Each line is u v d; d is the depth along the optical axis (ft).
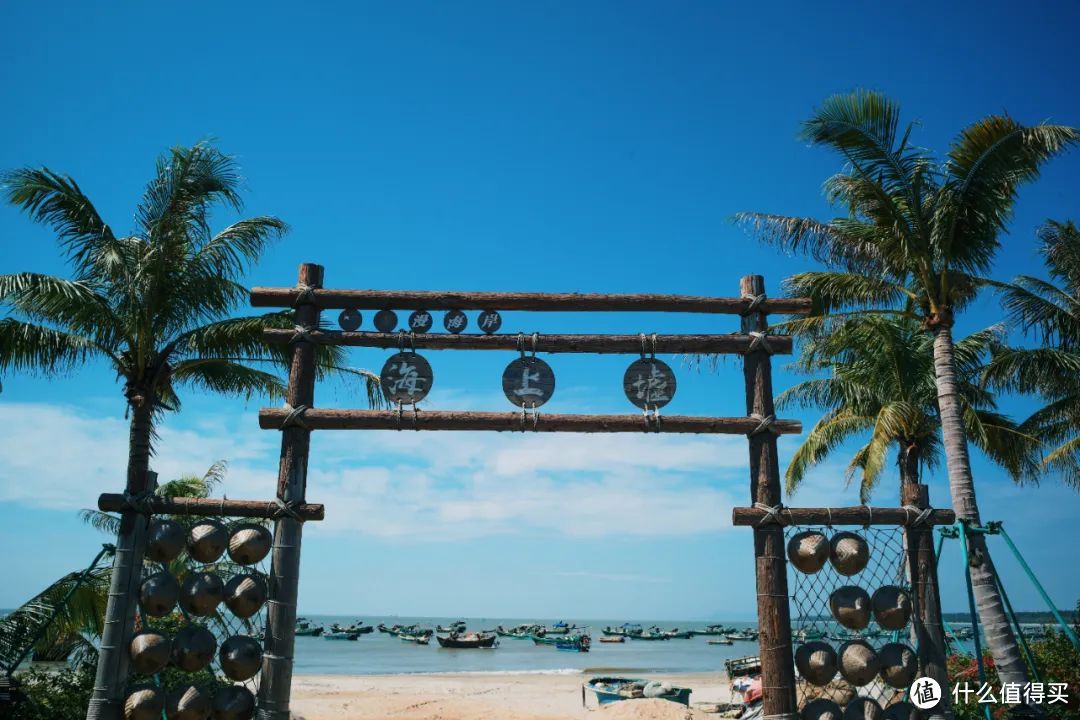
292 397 24.97
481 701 94.99
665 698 82.64
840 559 23.67
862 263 47.34
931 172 39.34
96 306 33.68
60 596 37.24
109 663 23.34
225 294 37.60
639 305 25.91
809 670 23.25
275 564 23.80
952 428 38.60
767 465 24.62
